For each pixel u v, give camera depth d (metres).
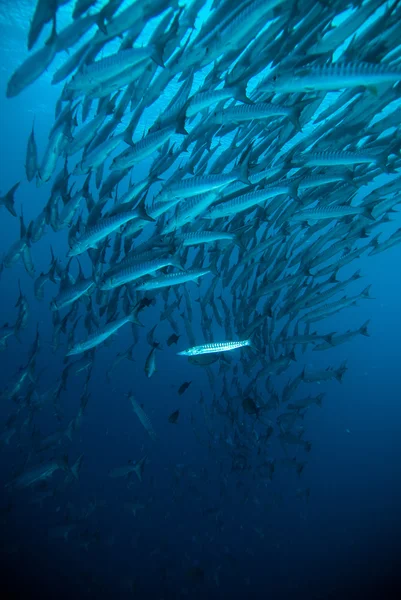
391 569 15.49
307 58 4.28
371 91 3.75
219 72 4.79
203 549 14.08
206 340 7.69
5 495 14.63
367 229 6.79
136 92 4.96
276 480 20.78
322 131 5.30
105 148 5.25
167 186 5.08
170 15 4.30
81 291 6.36
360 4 3.84
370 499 21.78
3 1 19.02
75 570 12.29
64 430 9.14
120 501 15.91
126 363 26.52
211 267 6.08
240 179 4.91
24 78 3.92
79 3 3.74
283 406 24.89
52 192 5.93
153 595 11.71
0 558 11.78
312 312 7.81
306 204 6.30
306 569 15.17
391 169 5.64
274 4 3.69
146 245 6.07
